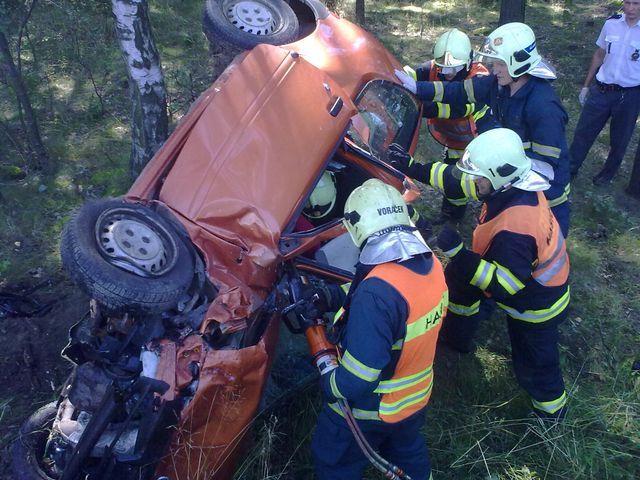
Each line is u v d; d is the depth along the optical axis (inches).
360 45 187.0
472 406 159.9
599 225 232.2
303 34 200.2
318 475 121.8
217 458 116.9
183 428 108.8
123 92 277.0
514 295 139.4
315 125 142.8
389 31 368.5
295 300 125.2
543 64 160.6
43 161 221.5
